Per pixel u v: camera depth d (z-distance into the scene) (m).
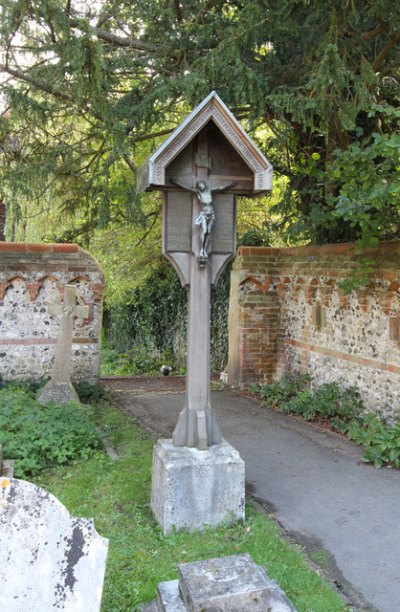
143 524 4.36
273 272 9.83
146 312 16.22
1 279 8.59
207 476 4.30
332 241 8.74
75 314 7.88
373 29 6.39
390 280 6.63
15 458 5.50
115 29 7.00
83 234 10.51
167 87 6.04
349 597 3.47
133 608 3.26
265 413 8.18
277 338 9.91
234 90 5.96
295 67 6.52
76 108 6.38
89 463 5.66
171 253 4.49
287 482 5.40
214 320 12.80
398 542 4.15
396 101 7.33
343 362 7.81
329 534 4.30
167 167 4.39
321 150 7.57
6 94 6.09
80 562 2.65
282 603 3.07
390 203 5.51
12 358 8.75
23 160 7.24
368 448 5.93
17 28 5.96
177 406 8.62
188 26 6.22
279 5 5.69
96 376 9.20
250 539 4.12
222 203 4.62
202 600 2.79
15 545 2.62
